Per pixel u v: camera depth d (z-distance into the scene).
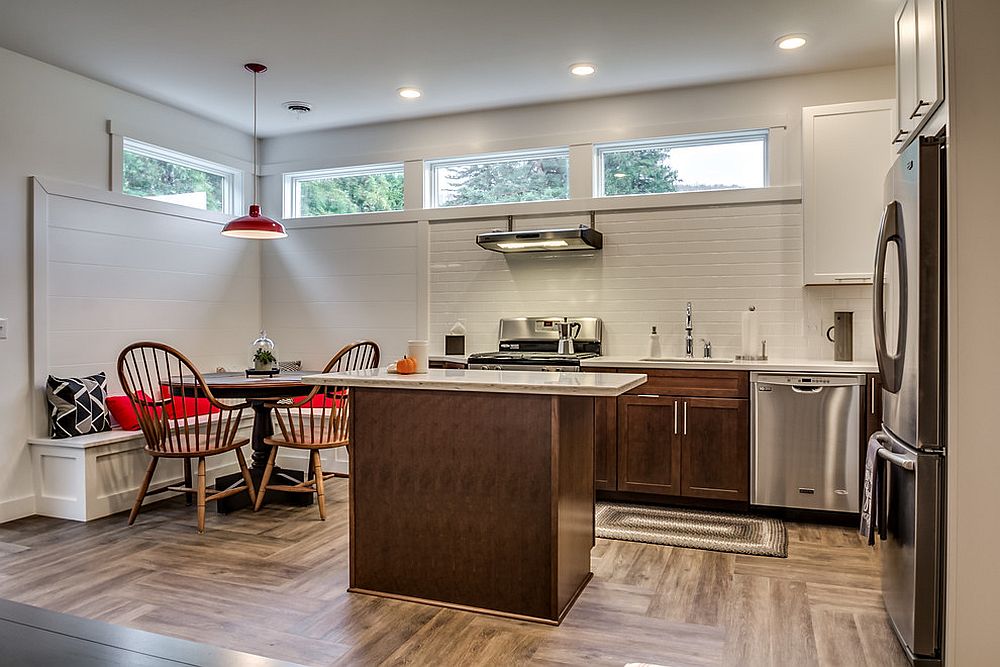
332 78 4.57
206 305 5.48
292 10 3.58
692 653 2.38
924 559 2.19
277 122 5.55
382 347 5.65
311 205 5.99
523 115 5.20
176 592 2.91
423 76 4.54
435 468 2.79
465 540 2.75
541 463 2.63
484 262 5.34
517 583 2.67
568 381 2.65
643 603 2.81
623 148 5.07
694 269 4.79
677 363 4.24
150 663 1.17
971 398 2.10
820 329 4.52
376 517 2.89
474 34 3.88
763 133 4.73
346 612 2.71
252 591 2.92
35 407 4.17
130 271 4.84
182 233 5.27
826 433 3.94
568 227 5.08
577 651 2.39
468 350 5.39
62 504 4.08
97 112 4.60
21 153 4.14
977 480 2.10
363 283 5.71
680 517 4.08
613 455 4.39
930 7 2.29
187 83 4.65
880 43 4.02
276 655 2.35
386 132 5.61
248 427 5.16
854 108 4.14
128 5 3.51
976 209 2.10
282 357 5.95
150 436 3.90
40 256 4.21
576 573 2.88
